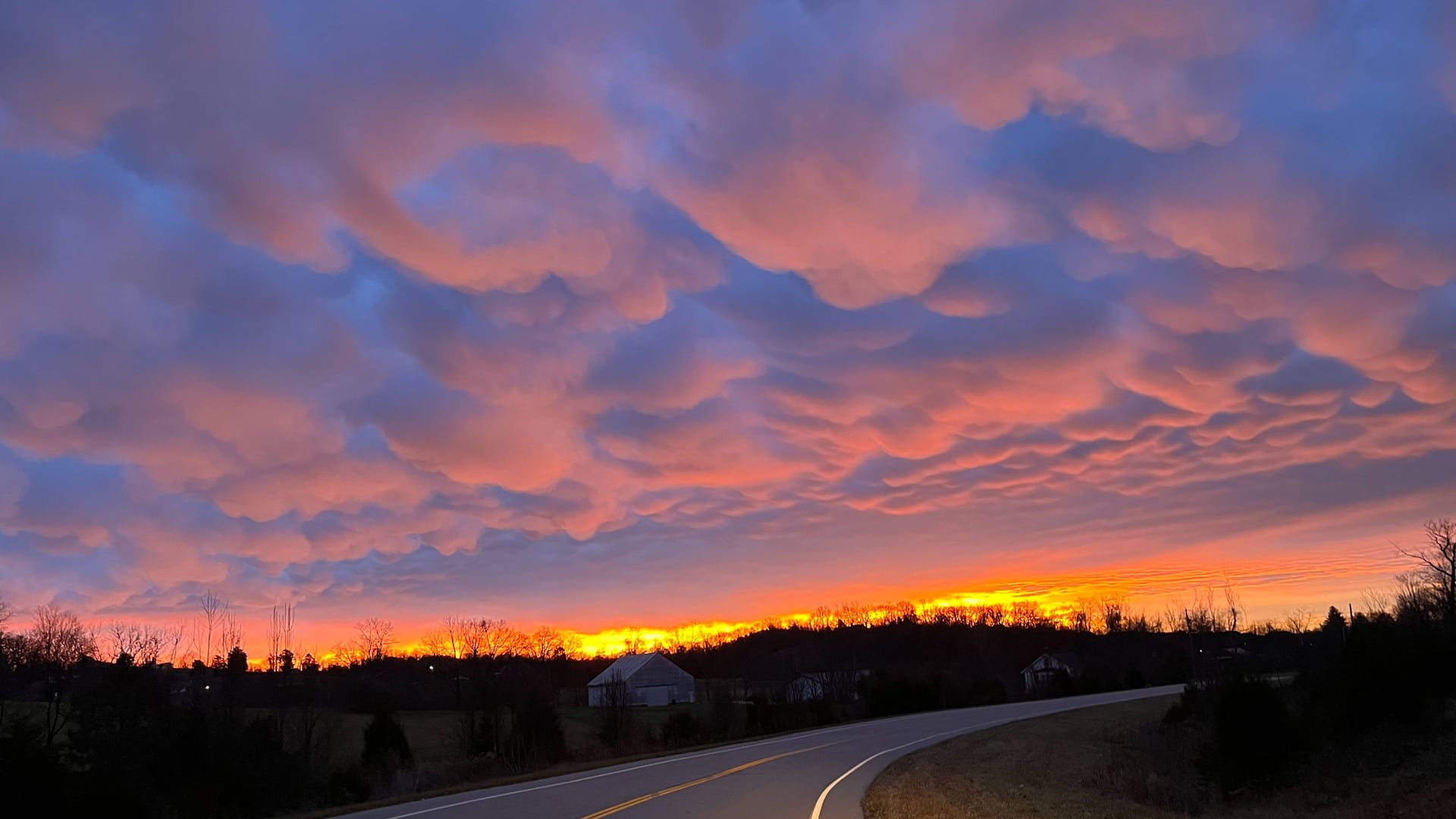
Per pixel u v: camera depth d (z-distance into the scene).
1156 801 22.41
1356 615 33.59
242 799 35.09
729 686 84.88
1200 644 56.31
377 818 16.95
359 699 70.00
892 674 78.50
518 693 50.16
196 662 52.22
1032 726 43.56
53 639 47.34
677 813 16.78
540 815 16.67
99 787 30.50
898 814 16.58
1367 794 20.45
